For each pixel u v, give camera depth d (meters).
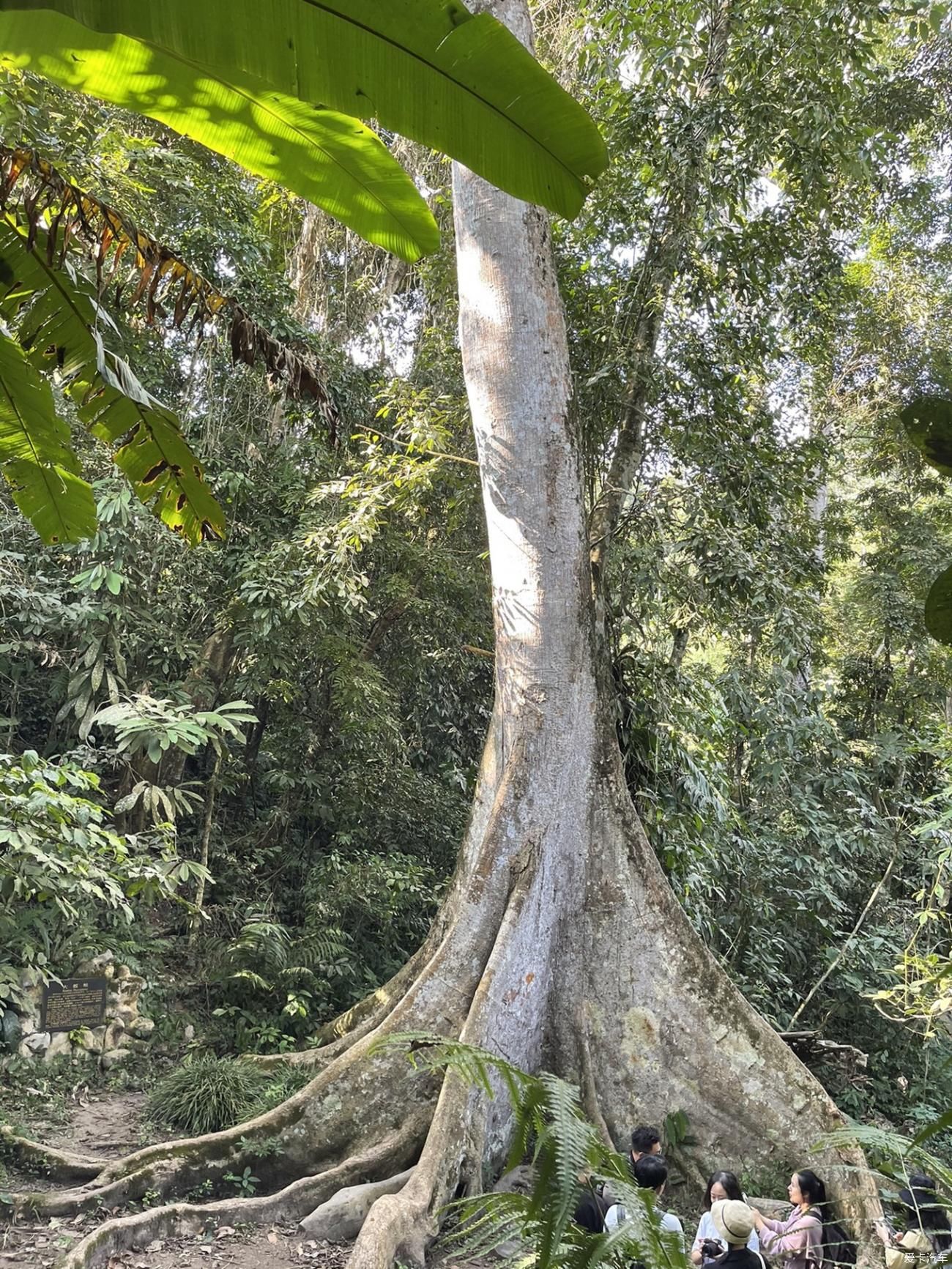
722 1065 6.96
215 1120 7.36
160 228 10.30
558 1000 7.16
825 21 8.94
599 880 7.38
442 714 13.31
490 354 7.78
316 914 10.81
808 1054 9.82
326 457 11.59
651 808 8.60
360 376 12.45
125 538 9.78
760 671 11.45
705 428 9.43
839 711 14.83
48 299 3.32
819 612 11.18
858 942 10.80
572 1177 1.49
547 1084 1.63
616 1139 6.83
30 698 11.33
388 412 10.61
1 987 7.96
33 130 7.30
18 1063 8.02
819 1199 4.89
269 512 11.27
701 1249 3.95
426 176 12.51
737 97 8.95
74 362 3.46
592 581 8.37
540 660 7.55
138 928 9.98
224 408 11.17
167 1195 6.07
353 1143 6.49
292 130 2.12
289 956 10.34
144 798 9.23
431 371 12.24
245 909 11.08
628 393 9.16
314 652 11.50
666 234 9.02
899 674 14.92
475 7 7.70
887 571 14.88
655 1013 7.12
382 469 9.84
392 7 1.51
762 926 11.46
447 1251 5.42
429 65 1.59
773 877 11.33
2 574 9.31
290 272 14.18
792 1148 6.63
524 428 7.69
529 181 1.74
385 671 12.88
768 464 9.95
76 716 10.62
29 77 7.29
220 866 11.62
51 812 6.80
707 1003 7.17
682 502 9.38
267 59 1.59
